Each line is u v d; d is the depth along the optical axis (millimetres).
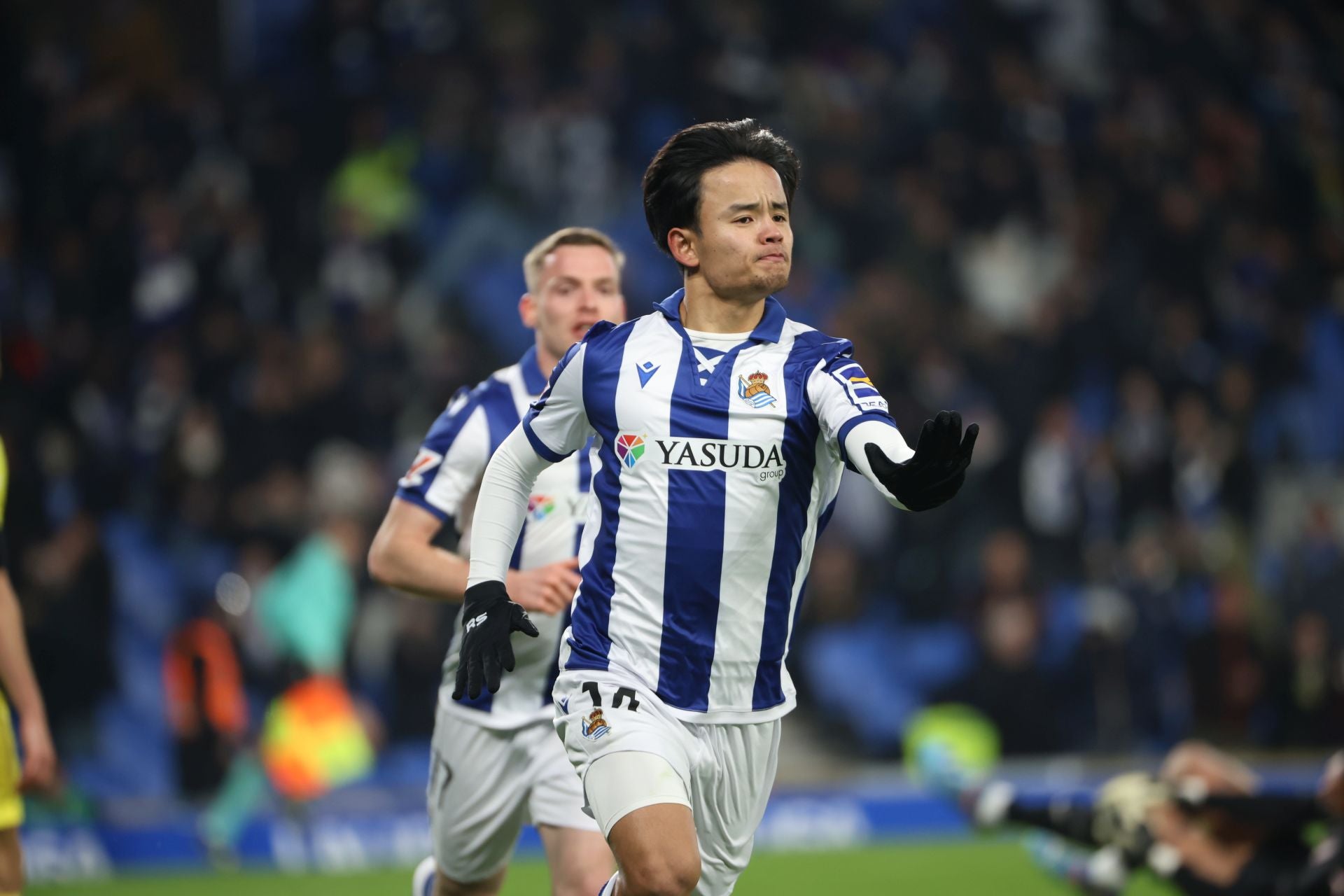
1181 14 59531
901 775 38062
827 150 50875
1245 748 40625
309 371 40938
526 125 48875
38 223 44781
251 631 35688
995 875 28953
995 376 45219
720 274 11828
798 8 55062
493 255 47125
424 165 47688
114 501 39500
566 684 12180
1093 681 40062
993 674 38656
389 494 39844
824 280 48625
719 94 51531
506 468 12570
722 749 11969
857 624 40750
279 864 31656
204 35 50062
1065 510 42969
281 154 46781
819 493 11977
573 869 14945
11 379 38844
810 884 27797
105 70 48469
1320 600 42750
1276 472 47094
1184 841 19875
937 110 53062
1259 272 52875
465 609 12227
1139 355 47969
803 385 11656
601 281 15898
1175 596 40875
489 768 15562
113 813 32594
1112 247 51031
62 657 34719
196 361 40875
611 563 11945
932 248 49406
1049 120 54125
